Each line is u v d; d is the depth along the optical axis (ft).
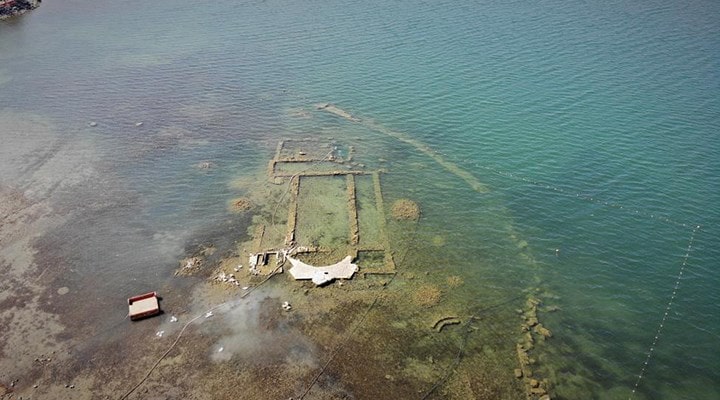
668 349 110.63
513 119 196.65
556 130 188.34
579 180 163.53
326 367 104.99
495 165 173.17
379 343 110.42
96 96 222.07
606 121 191.21
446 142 186.70
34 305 119.03
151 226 145.79
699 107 196.75
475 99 211.61
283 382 101.86
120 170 171.53
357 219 148.77
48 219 148.05
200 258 133.69
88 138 190.29
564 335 113.80
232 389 100.42
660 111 195.42
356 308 119.03
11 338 110.63
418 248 138.51
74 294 122.31
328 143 187.62
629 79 220.02
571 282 127.95
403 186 164.45
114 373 103.40
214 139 190.70
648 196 154.71
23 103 215.51
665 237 140.05
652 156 171.22
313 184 164.96
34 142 187.21
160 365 105.09
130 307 116.06
